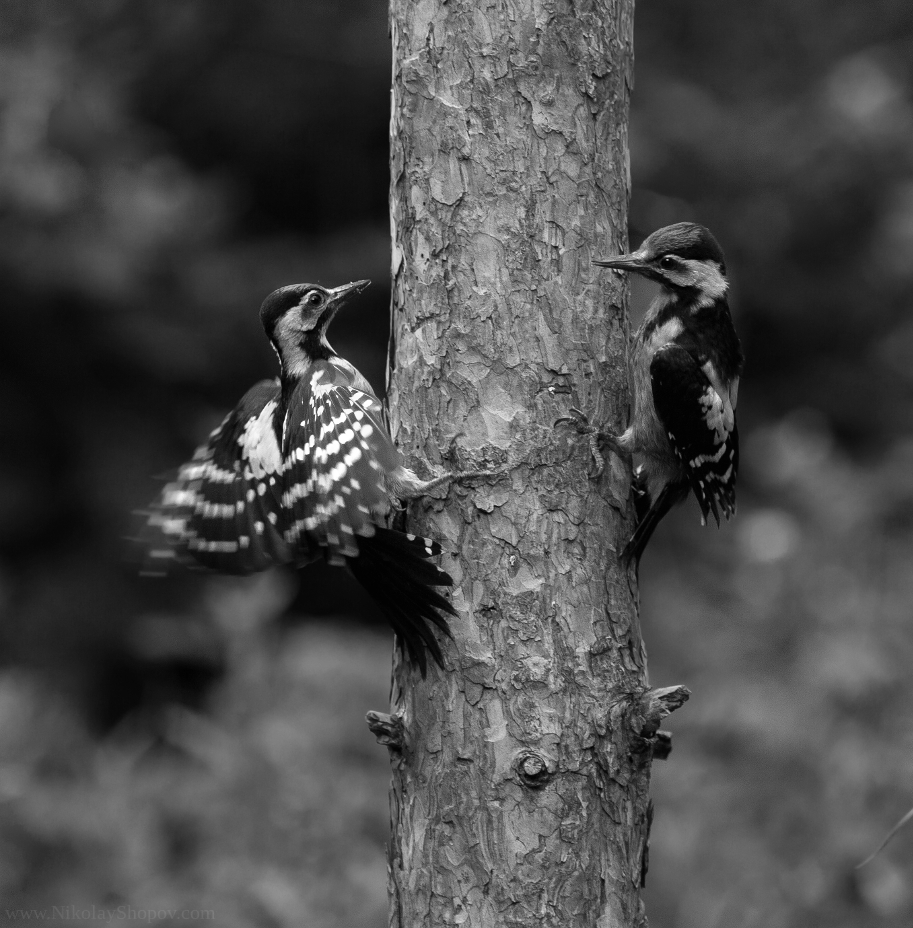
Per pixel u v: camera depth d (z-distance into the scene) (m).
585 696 6.64
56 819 10.82
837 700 10.67
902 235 23.25
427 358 6.86
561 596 6.68
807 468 12.51
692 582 17.38
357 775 10.85
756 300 23.83
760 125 24.27
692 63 26.31
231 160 24.20
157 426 21.55
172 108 23.61
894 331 24.33
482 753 6.59
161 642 13.98
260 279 22.08
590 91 6.91
